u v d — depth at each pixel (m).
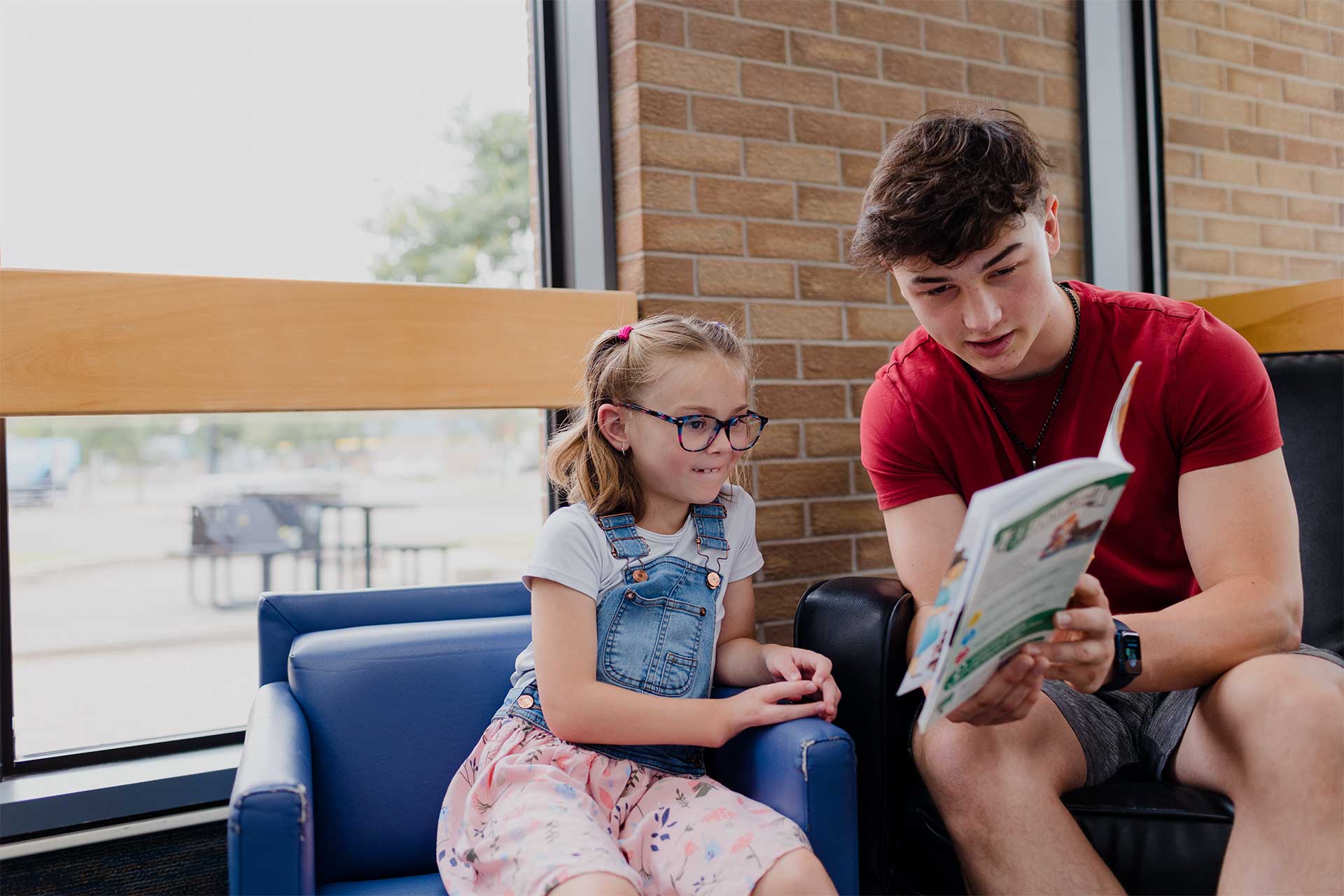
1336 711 0.97
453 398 1.62
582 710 1.12
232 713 1.72
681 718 1.11
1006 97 2.21
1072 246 2.31
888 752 1.23
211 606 1.81
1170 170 2.29
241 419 1.84
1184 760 1.13
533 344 1.67
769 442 1.89
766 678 1.27
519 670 1.30
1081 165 2.32
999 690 0.98
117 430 1.71
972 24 2.16
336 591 1.42
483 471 1.96
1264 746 0.99
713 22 1.85
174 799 1.48
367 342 1.56
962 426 1.35
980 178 1.08
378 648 1.30
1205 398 1.20
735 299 1.86
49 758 1.53
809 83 1.95
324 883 1.21
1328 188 2.03
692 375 1.22
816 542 1.93
